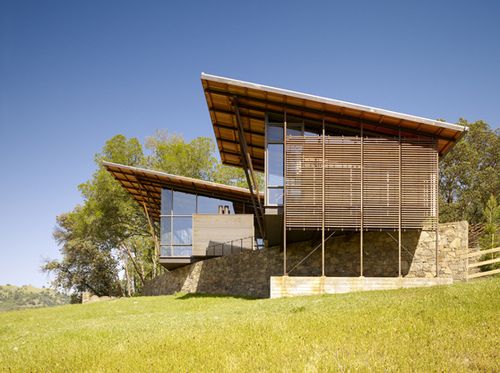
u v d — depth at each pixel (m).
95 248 42.81
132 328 11.94
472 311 10.02
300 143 18.72
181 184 27.30
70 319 17.70
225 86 18.50
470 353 7.41
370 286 17.78
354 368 6.93
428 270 19.48
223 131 22.81
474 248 21.03
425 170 18.69
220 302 19.41
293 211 18.38
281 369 7.12
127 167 25.66
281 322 10.48
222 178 44.16
